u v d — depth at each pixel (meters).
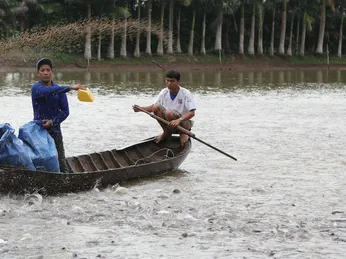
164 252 8.67
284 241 9.14
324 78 54.09
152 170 13.30
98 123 21.56
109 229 9.66
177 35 72.00
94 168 13.17
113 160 13.80
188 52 71.50
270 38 85.94
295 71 68.81
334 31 89.56
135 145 14.54
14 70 49.97
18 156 11.20
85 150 16.31
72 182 11.67
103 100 29.88
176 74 14.23
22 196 11.22
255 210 10.79
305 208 10.97
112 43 63.59
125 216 10.36
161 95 14.62
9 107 25.84
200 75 56.16
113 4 59.16
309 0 82.00
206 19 78.25
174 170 14.11
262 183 12.88
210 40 79.19
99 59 62.03
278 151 16.56
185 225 9.88
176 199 11.54
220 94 34.97
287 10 82.25
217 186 12.62
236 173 13.88
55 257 8.41
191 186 12.59
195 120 23.00
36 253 8.55
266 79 51.09
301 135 19.44
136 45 66.12
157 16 73.88
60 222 9.98
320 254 8.61
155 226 9.81
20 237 9.23
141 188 12.38
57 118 11.98
